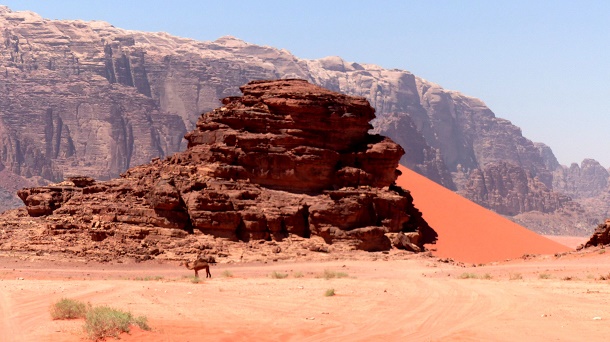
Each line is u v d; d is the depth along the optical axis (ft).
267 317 114.01
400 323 108.78
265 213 250.16
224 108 282.36
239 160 264.11
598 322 104.88
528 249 325.21
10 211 262.47
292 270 210.79
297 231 252.83
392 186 291.79
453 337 97.45
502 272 199.11
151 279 183.42
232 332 100.27
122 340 92.68
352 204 253.85
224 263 225.97
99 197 247.29
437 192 374.84
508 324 105.29
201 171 261.44
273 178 264.72
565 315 111.04
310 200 261.44
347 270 210.59
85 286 157.38
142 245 230.48
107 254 223.92
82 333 95.76
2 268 207.21
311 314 117.08
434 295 139.54
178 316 113.60
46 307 120.26
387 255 244.42
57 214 246.27
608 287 145.89
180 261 224.53
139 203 242.37
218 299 135.33
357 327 105.60
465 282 164.86
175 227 238.27
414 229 279.49
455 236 321.11
